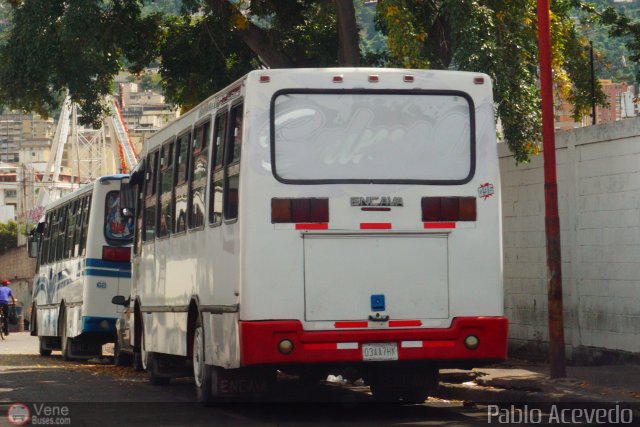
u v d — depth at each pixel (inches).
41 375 1327.5
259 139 778.2
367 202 784.3
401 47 1190.3
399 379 894.4
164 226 1066.7
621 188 1075.3
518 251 1269.7
